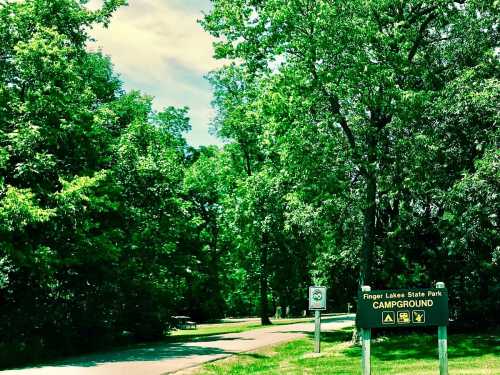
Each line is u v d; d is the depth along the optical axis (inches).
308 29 759.7
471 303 952.3
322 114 784.9
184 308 1990.7
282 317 2394.2
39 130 698.2
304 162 752.3
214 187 1694.1
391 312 428.8
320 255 1023.0
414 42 855.1
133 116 1186.0
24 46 693.9
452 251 762.8
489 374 483.8
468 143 762.2
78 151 788.6
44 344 757.3
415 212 928.3
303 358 683.4
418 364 578.9
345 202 831.7
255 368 605.6
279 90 753.6
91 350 824.3
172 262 1144.8
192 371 539.5
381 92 740.7
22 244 671.8
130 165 975.6
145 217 1018.1
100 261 856.3
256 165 1472.7
